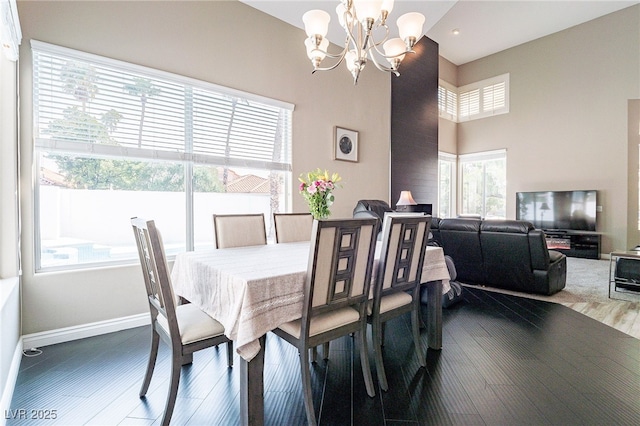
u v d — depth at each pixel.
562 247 6.37
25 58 2.23
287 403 1.67
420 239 1.98
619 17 5.96
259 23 3.54
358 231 1.57
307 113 4.06
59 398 1.70
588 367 2.03
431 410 1.61
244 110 3.46
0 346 1.54
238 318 1.34
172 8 2.90
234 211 3.47
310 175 2.42
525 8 5.84
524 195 6.98
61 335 2.36
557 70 6.71
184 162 3.03
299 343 1.50
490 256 3.63
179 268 2.07
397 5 3.36
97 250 2.61
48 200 2.39
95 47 2.50
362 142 4.84
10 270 2.09
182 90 3.00
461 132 8.30
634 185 5.93
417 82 5.89
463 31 6.62
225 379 1.91
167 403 1.42
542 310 3.13
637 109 5.87
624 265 3.61
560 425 1.49
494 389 1.79
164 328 1.56
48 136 2.35
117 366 2.04
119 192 2.72
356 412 1.59
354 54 2.33
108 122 2.60
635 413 1.58
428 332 2.31
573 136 6.54
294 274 1.50
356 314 1.71
